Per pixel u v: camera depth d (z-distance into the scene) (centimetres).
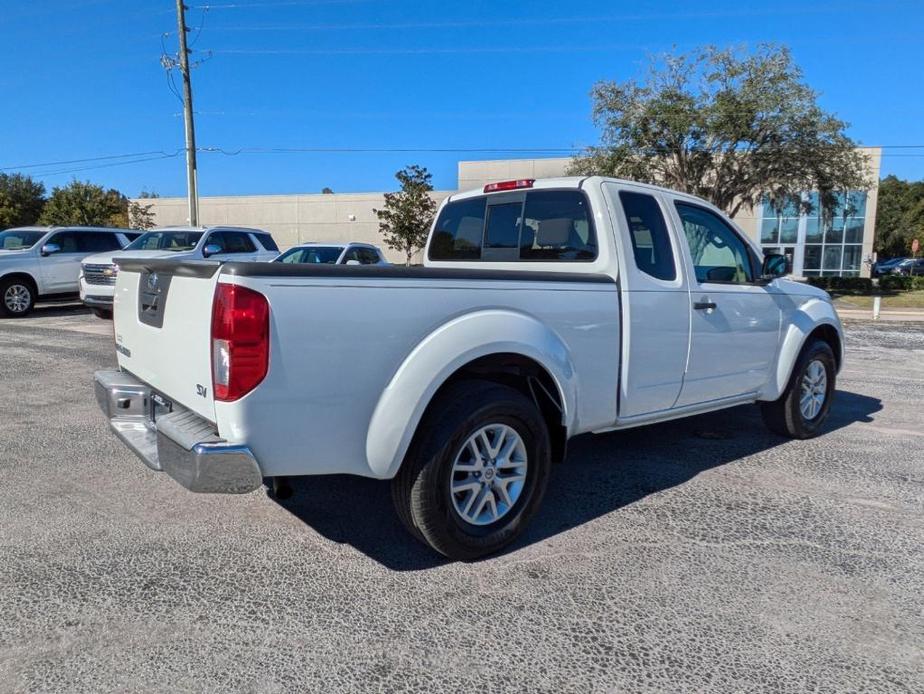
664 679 247
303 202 4347
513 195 464
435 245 532
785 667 254
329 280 283
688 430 603
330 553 344
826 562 342
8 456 495
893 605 301
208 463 267
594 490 443
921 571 334
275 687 239
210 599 297
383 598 300
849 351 1207
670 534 374
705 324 450
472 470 333
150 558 336
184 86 2484
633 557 345
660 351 421
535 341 343
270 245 1499
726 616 290
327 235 4350
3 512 390
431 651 262
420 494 315
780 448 547
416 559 339
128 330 377
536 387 373
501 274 340
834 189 2606
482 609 292
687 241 450
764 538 370
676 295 428
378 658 257
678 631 278
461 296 322
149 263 327
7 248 1514
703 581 320
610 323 389
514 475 351
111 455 499
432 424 317
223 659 254
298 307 275
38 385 748
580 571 329
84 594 299
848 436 588
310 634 271
